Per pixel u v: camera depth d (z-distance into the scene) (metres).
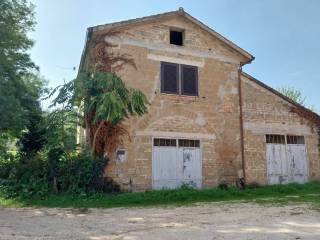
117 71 14.32
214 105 15.93
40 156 15.45
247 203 11.80
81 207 11.03
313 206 10.91
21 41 19.31
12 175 13.77
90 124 13.48
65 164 12.98
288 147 17.17
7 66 17.62
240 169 15.94
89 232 7.37
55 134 13.45
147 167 14.23
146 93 14.67
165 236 6.93
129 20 14.67
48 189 12.62
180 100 15.27
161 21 15.50
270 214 9.47
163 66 15.20
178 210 10.41
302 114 17.73
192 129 15.30
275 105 17.22
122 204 11.67
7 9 18.06
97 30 14.14
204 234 7.08
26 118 18.64
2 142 22.84
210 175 15.35
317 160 17.72
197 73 15.84
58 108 13.40
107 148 13.56
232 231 7.36
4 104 16.47
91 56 14.62
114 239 6.73
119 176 13.69
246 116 16.52
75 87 12.95
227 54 16.64
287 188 15.05
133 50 14.75
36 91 20.67
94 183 12.97
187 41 15.89
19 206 11.21
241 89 16.67
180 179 14.77
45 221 8.66
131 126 14.20
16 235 7.09
